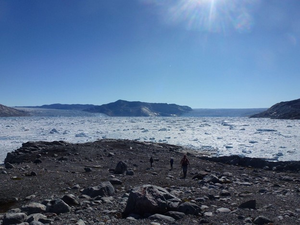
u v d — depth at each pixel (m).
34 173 16.97
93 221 7.79
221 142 52.09
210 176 16.06
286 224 7.09
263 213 8.23
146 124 131.62
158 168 22.36
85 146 34.00
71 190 13.48
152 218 7.69
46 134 73.31
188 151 38.59
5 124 125.25
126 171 18.94
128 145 37.22
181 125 120.38
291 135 63.78
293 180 17.59
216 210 8.70
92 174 18.12
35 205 9.46
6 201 11.68
